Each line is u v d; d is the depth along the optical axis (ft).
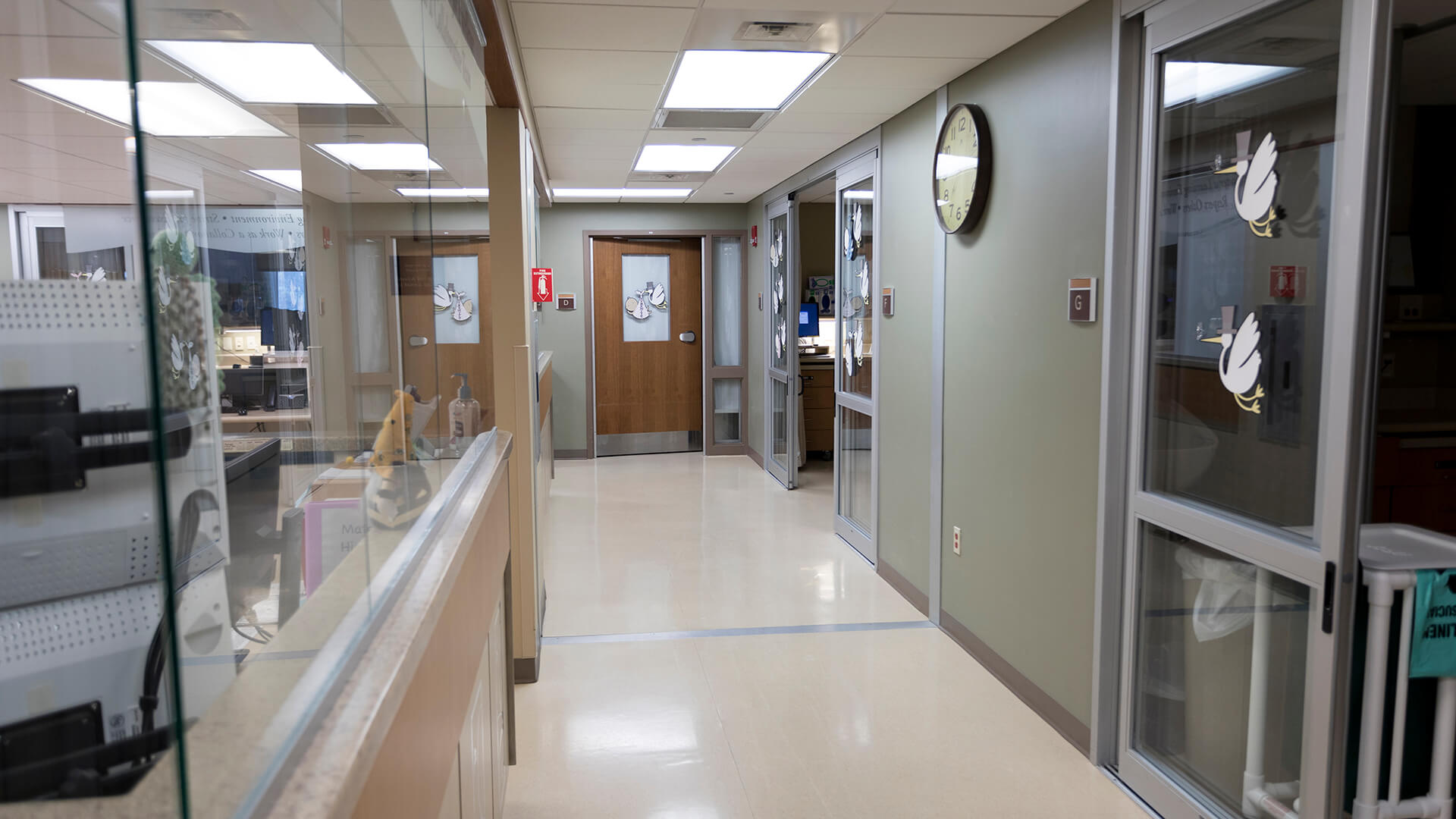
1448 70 10.65
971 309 11.80
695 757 9.27
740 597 14.40
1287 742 6.79
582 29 9.49
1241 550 7.05
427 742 3.81
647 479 24.29
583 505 21.07
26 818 1.64
